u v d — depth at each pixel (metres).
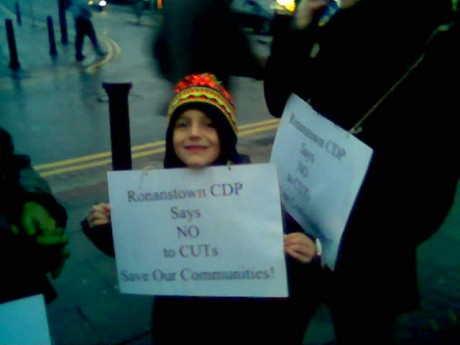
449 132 1.43
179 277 1.56
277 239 1.48
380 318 1.72
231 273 1.52
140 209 1.53
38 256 1.36
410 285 1.68
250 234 1.49
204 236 1.52
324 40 1.70
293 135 1.71
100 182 4.59
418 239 1.60
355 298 1.71
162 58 4.88
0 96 8.05
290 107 1.75
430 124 1.43
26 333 1.32
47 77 9.73
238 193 1.47
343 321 1.78
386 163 1.53
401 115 1.47
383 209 1.57
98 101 7.85
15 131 6.27
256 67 4.62
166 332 1.66
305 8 1.74
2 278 1.32
